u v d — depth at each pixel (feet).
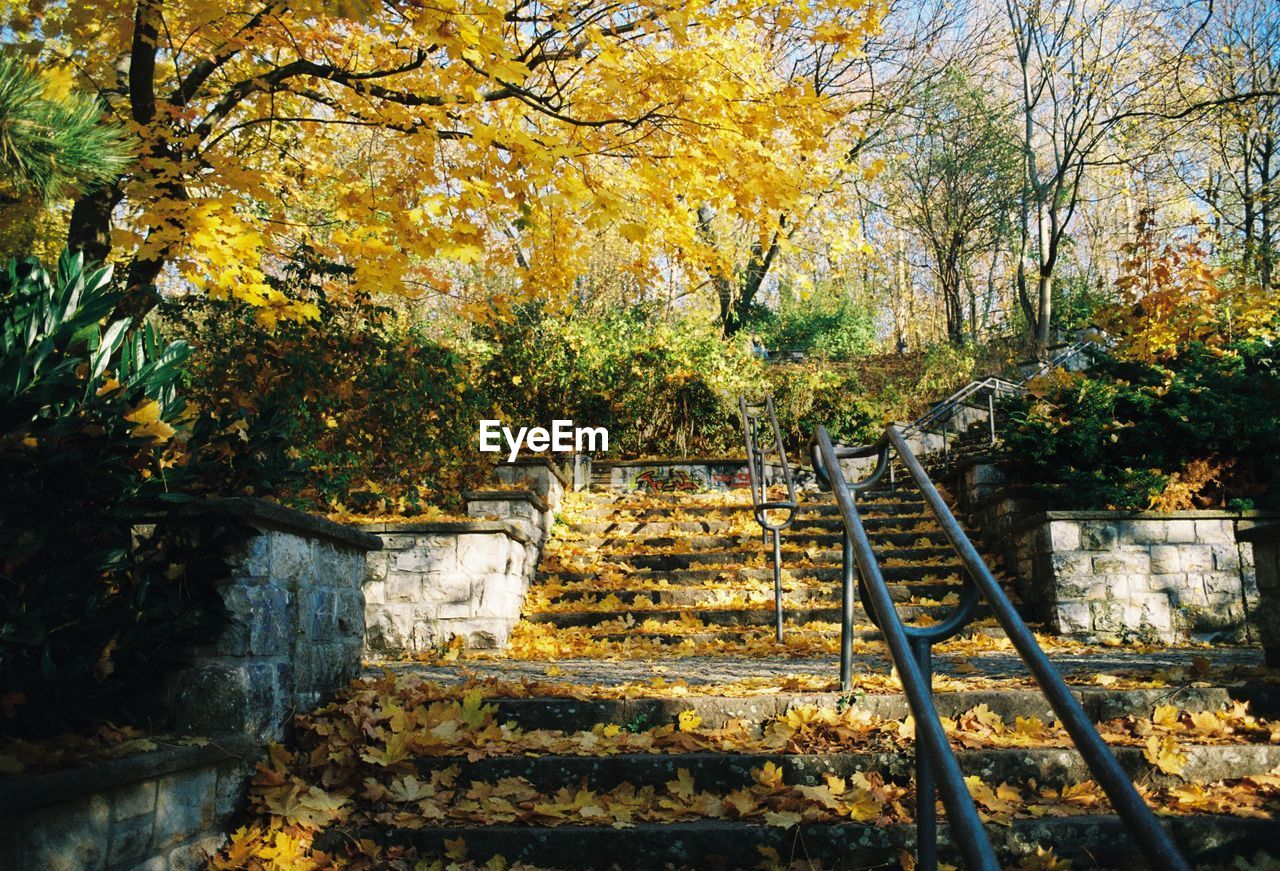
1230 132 57.82
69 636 9.75
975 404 46.88
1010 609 7.03
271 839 10.48
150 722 10.69
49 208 7.93
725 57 21.25
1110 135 60.59
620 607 26.09
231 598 11.15
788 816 10.46
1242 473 26.94
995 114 66.13
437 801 11.18
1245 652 21.42
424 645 22.68
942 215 70.33
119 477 10.34
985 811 10.66
